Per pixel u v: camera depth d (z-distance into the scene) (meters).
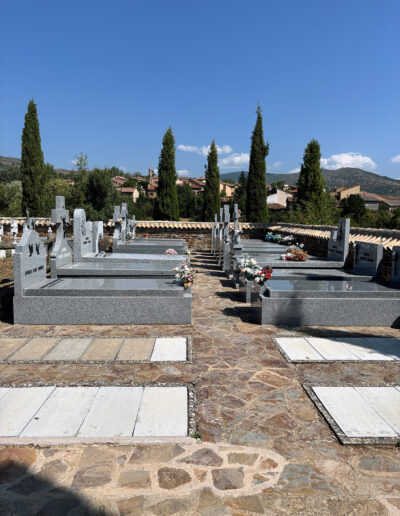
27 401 3.83
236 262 10.20
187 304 6.55
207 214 26.41
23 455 3.01
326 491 2.69
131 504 2.53
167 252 11.63
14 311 6.43
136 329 6.28
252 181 23.77
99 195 25.31
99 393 4.03
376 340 5.86
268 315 6.60
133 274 8.23
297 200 22.48
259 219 23.88
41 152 25.31
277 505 2.55
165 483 2.73
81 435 3.25
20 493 2.61
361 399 3.99
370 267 8.31
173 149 25.02
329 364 4.94
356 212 36.75
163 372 4.62
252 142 23.66
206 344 5.64
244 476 2.82
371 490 2.71
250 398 4.04
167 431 3.34
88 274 8.25
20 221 20.66
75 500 2.55
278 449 3.16
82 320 6.48
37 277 7.14
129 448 3.12
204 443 3.21
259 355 5.24
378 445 3.22
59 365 4.78
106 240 13.82
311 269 9.53
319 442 3.27
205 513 2.47
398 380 4.47
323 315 6.61
